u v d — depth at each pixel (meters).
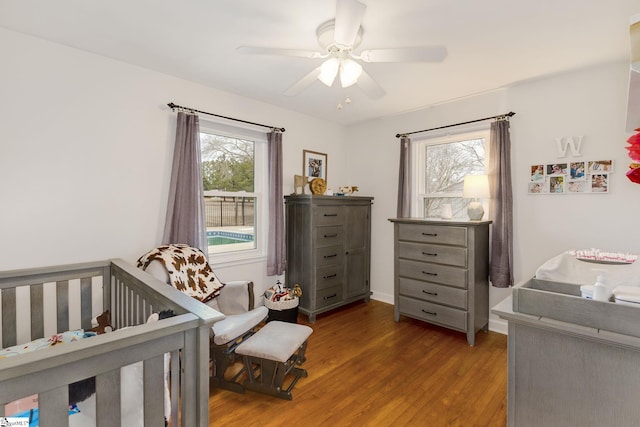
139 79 2.52
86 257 2.29
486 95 3.05
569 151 2.61
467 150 3.35
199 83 2.86
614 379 1.04
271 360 1.94
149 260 2.15
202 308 1.20
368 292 3.95
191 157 2.71
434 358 2.49
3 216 1.98
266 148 3.47
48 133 2.12
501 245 2.86
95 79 2.31
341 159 4.29
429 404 1.92
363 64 2.40
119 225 2.44
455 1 1.64
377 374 2.25
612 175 2.42
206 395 1.13
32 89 2.06
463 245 2.80
